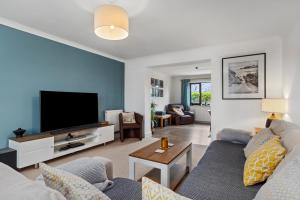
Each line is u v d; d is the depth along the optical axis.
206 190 1.23
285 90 2.88
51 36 3.14
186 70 6.62
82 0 2.02
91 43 3.57
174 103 8.33
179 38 3.23
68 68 3.48
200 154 3.25
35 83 2.95
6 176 0.74
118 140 4.32
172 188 2.03
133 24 2.63
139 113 4.77
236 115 3.46
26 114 2.83
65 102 3.19
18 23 2.65
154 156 1.99
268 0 2.00
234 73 3.46
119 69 4.84
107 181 1.30
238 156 1.94
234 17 2.41
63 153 3.00
